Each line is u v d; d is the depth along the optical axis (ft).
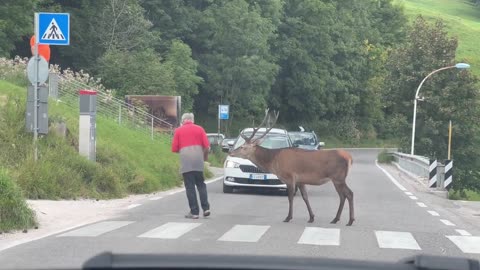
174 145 44.91
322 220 45.16
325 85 217.77
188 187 44.34
